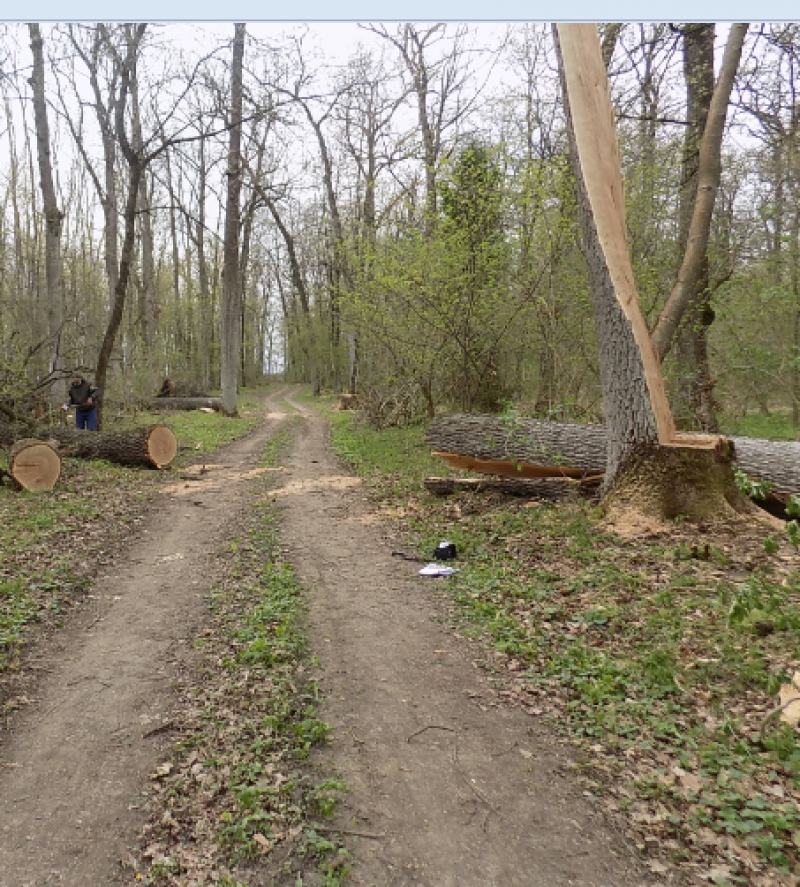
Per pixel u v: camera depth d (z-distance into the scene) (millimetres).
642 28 11531
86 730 3416
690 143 10234
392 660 4109
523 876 2352
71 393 13422
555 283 11305
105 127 15898
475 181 11203
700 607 4336
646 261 10500
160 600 5367
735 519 5895
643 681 3566
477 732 3277
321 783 2893
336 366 34750
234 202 23281
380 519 7879
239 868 2430
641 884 2289
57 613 5047
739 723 3107
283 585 5496
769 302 10109
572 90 6523
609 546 5746
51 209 14914
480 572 5598
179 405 26922
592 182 6504
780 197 10453
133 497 9391
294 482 10656
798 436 12172
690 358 10305
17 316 18062
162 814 2738
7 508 8203
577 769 2924
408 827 2625
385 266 11711
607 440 6789
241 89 20281
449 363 12953
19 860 2516
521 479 7699
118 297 14516
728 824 2490
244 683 3822
